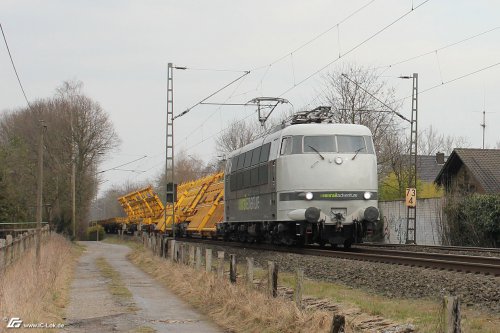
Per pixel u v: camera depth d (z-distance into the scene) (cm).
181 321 1362
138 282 2209
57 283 1903
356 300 1372
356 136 2455
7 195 3650
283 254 2380
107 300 1711
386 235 4466
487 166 4388
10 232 2881
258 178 2769
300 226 2419
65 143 6225
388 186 5550
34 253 2316
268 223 2666
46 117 6322
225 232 3494
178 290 1870
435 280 1479
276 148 2536
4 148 4150
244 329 1228
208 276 1767
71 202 5988
